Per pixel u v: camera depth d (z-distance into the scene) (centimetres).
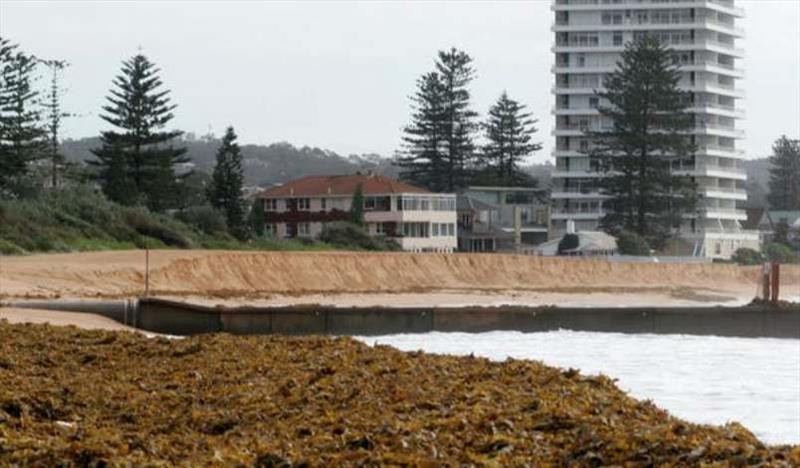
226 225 15225
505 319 8306
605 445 2067
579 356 6681
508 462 2002
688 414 4428
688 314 8475
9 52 14162
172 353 3691
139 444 2197
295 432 2352
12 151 13925
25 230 11819
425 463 1992
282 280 11625
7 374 3145
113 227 13150
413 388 2842
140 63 15650
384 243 17012
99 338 4094
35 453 2075
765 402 4844
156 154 15712
